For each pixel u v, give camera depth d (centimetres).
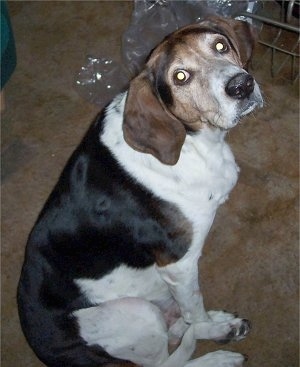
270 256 114
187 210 88
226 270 114
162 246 90
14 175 134
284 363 104
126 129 83
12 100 144
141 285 96
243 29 88
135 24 143
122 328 92
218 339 105
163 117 82
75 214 87
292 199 120
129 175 86
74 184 88
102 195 87
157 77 81
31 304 91
